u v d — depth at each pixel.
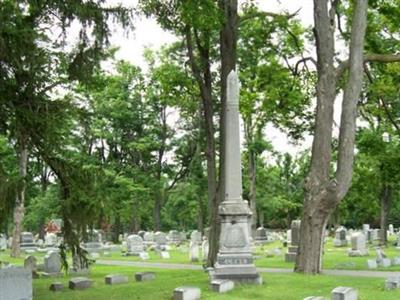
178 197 56.31
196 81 25.19
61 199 15.08
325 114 20.59
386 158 31.84
